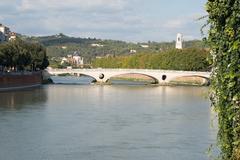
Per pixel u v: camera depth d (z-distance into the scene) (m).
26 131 73.00
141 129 75.94
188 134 70.44
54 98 140.50
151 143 63.00
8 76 177.38
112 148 59.62
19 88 187.50
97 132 72.75
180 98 144.88
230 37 12.98
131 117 92.56
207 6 14.21
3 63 177.25
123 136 68.94
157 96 153.12
